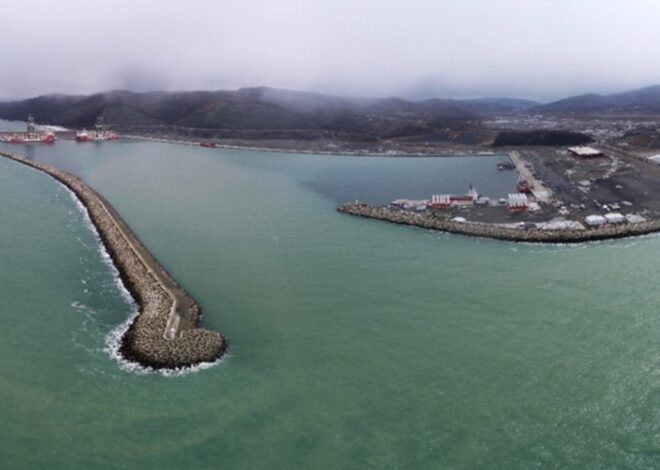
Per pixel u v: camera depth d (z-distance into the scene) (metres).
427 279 73.44
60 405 45.59
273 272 76.00
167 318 59.69
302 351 54.56
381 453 40.84
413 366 51.84
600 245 88.81
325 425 43.69
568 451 41.03
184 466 39.34
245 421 44.03
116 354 53.59
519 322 60.62
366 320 61.22
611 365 51.97
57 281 71.81
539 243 90.06
